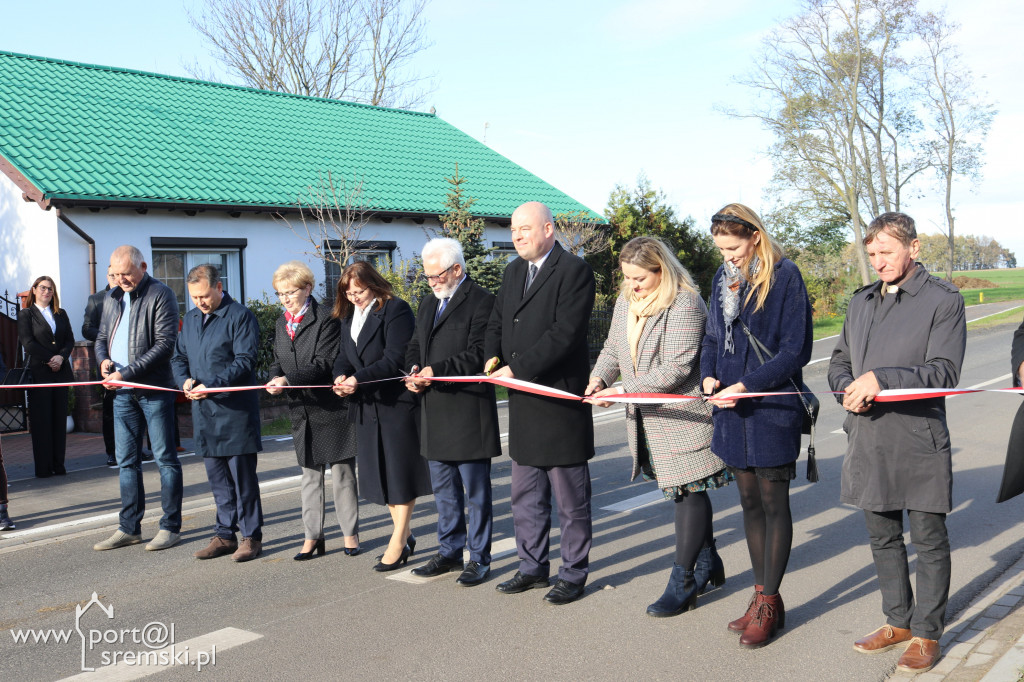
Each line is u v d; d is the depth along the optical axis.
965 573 5.16
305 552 5.90
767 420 4.01
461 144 23.34
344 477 5.93
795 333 4.01
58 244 13.05
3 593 5.37
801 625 4.44
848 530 6.20
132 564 5.93
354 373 5.54
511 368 4.69
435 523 6.86
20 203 13.51
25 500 8.14
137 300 6.27
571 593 4.85
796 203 39.53
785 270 4.08
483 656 4.12
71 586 5.47
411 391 5.38
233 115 19.39
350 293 5.54
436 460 5.21
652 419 4.51
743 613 4.62
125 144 15.81
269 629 4.59
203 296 5.83
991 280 71.81
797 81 37.59
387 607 4.87
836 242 41.00
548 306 4.70
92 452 10.89
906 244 3.78
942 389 3.62
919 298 3.79
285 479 8.61
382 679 3.91
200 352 5.86
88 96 17.34
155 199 13.91
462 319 5.18
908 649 3.89
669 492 4.54
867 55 36.94
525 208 4.76
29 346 9.13
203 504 7.74
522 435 4.77
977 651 4.02
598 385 4.75
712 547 4.91
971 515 6.49
